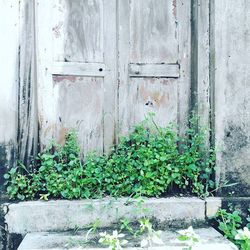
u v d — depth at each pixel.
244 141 2.64
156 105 2.76
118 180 2.55
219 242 2.18
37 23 2.64
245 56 2.64
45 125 2.64
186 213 2.50
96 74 2.70
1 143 2.47
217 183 2.61
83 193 2.50
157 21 2.76
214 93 2.63
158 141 2.61
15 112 2.49
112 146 2.71
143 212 2.45
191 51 2.78
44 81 2.65
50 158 2.51
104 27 2.71
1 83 2.47
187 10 2.77
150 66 2.75
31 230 2.39
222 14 2.62
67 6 2.68
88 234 2.33
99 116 2.71
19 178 2.45
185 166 2.59
